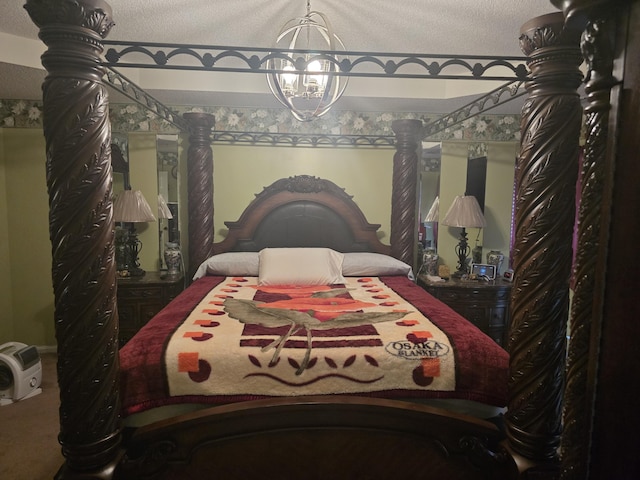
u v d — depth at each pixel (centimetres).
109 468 150
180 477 165
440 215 406
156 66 153
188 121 347
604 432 69
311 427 167
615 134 68
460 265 384
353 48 265
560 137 149
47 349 387
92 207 141
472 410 182
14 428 265
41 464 230
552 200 151
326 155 397
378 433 168
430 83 341
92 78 139
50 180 139
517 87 199
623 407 65
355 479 171
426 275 380
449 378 177
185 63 305
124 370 171
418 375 177
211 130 367
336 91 210
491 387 177
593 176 79
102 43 142
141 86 324
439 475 170
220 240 401
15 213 374
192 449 163
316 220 391
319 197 391
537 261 154
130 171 380
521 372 159
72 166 137
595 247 79
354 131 395
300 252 340
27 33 249
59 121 136
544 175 151
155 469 161
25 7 132
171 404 173
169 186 386
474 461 168
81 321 143
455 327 205
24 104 364
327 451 168
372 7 211
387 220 408
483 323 355
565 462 85
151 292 339
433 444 168
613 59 70
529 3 201
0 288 372
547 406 157
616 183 68
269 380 173
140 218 347
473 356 182
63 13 130
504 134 398
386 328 203
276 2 208
